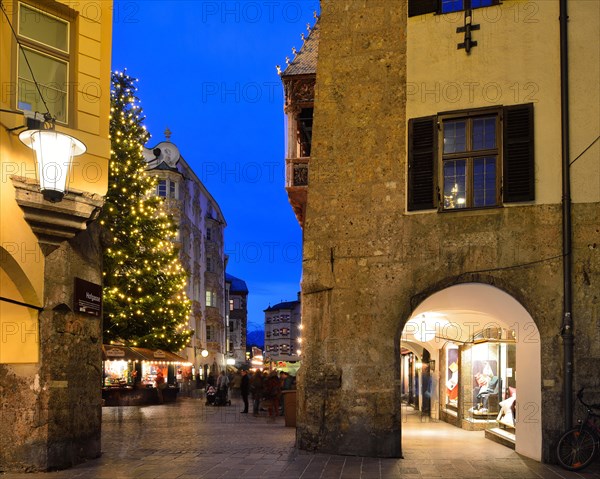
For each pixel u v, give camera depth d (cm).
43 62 1159
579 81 1225
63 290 1125
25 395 1080
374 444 1245
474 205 1266
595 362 1156
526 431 1259
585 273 1181
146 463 1148
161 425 1958
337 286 1316
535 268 1209
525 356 1276
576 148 1212
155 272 3069
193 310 5559
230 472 1055
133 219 2950
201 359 5803
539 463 1165
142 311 2947
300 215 2047
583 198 1200
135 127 3097
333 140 1359
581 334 1169
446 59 1313
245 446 1393
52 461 1070
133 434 1667
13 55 1087
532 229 1219
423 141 1302
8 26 1072
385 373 1265
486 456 1252
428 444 1438
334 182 1346
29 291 1071
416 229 1287
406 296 1276
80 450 1153
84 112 1205
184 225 5297
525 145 1237
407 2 1358
